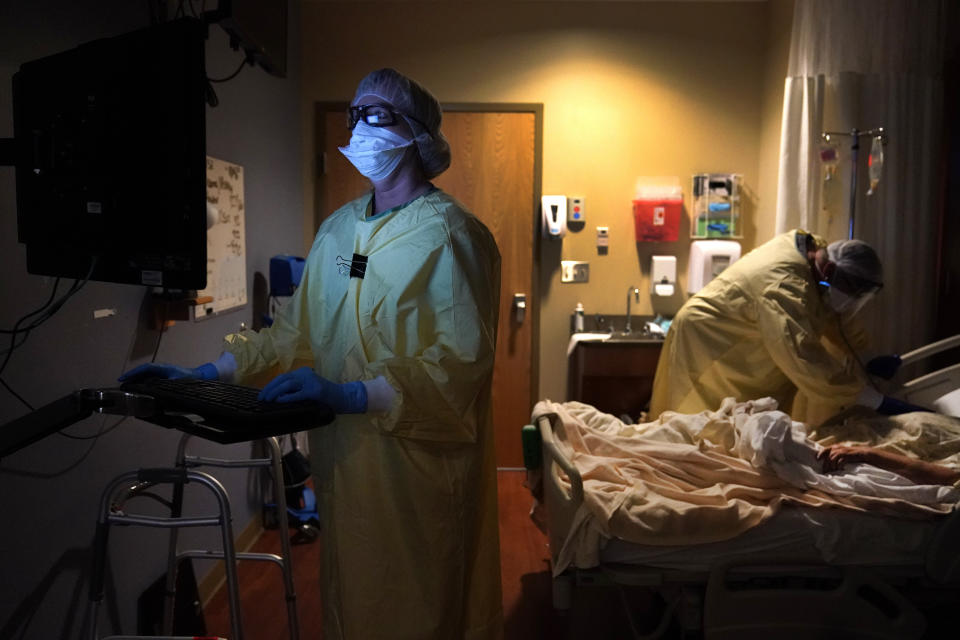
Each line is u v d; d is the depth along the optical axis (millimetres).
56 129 1208
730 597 1767
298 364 1659
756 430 1981
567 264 3887
